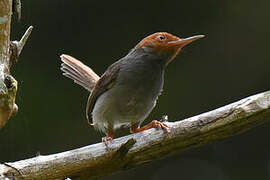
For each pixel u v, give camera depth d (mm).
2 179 6352
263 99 6891
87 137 14312
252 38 14844
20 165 6543
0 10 6262
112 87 8648
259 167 15039
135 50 8734
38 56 14570
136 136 6996
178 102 14672
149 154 7023
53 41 14672
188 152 15180
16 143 13859
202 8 14875
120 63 8664
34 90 14344
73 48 14758
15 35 14391
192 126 6969
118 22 14867
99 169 6969
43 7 14617
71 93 14461
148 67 8508
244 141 15211
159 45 8562
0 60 6266
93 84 10188
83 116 14414
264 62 14820
